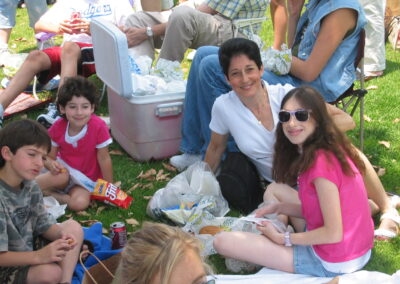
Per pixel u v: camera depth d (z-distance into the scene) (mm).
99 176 4172
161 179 4391
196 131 4520
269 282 2951
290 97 3014
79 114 3881
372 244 3117
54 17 6055
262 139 3775
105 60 4582
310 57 4059
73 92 3846
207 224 3475
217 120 3893
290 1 4863
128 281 1881
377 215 3684
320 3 4121
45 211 3105
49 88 5980
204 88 4258
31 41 8383
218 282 2947
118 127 4867
